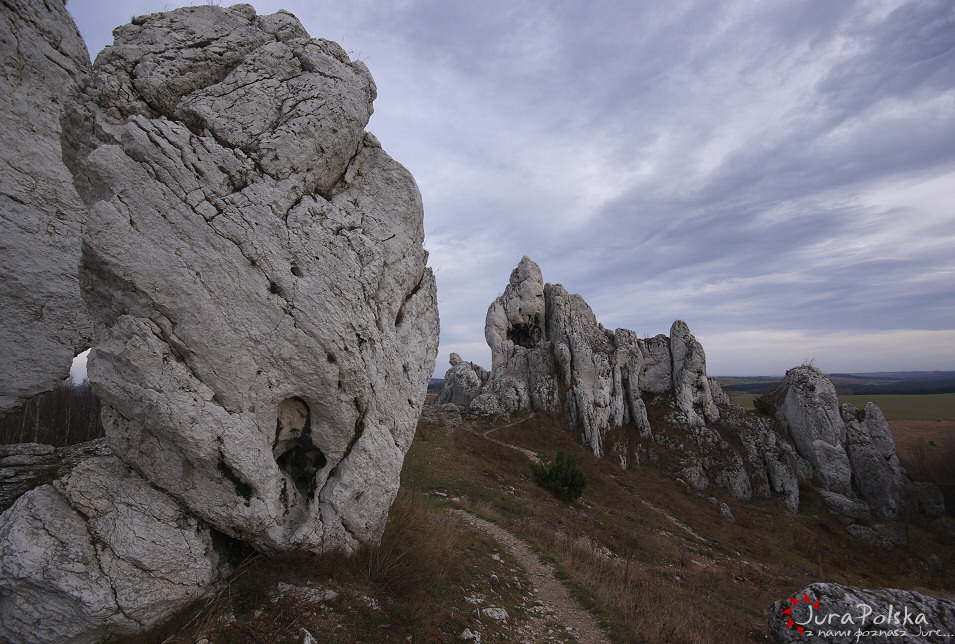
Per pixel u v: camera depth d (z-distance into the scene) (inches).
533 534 586.9
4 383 317.7
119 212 233.3
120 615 211.8
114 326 234.4
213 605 238.1
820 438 1592.0
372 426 310.0
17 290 326.3
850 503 1401.3
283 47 316.8
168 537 240.1
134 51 276.1
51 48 356.2
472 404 1713.8
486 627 307.1
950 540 1312.7
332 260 292.4
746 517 1302.9
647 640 341.7
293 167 293.9
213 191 259.6
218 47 299.1
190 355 244.4
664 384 1841.8
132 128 243.6
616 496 1184.8
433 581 330.6
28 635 202.2
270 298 265.6
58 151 355.6
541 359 1792.6
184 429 234.4
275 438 284.0
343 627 246.5
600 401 1641.2
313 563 283.3
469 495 751.7
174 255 243.0
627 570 502.0
